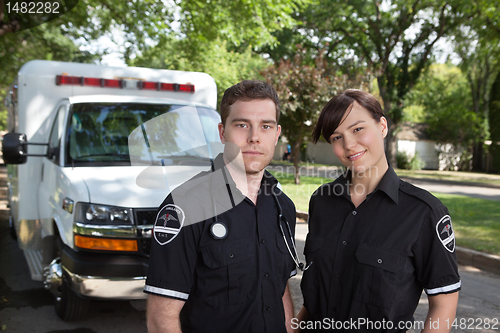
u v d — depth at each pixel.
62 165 3.72
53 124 4.34
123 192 3.22
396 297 1.41
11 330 3.59
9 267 5.42
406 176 21.92
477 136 29.58
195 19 12.52
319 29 26.61
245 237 1.43
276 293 1.48
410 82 26.86
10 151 3.76
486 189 16.08
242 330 1.39
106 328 3.68
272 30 13.20
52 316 3.92
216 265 1.38
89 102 4.09
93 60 23.45
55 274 3.62
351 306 1.45
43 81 4.39
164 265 1.36
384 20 25.81
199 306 1.39
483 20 20.58
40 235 4.34
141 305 3.40
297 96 12.08
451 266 1.41
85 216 3.15
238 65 24.55
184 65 19.25
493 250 5.68
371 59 27.11
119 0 12.51
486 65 29.55
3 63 14.78
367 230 1.48
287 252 1.55
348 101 1.54
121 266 3.10
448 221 1.43
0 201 10.42
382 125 1.58
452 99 32.53
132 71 4.77
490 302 4.29
